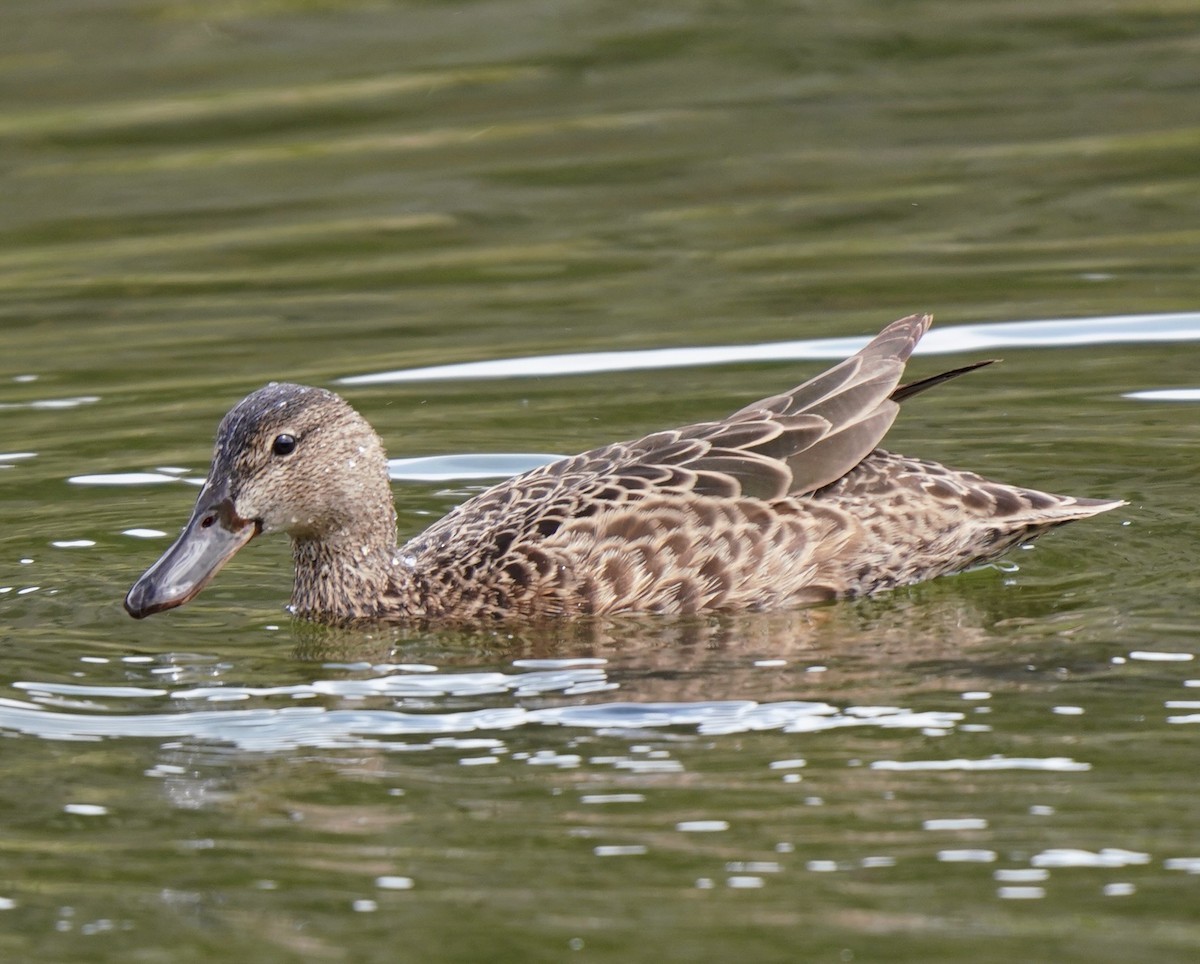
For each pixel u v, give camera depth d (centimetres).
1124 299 1820
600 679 1110
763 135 2409
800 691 1073
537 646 1179
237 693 1108
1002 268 1930
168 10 2873
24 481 1489
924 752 977
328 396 1277
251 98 2589
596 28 2852
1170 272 1886
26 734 1047
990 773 949
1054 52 2680
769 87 2594
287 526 1253
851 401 1282
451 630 1226
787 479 1245
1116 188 2158
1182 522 1343
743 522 1233
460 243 2103
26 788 977
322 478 1252
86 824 938
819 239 2053
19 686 1117
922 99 2519
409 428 1590
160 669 1151
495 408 1633
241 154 2408
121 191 2300
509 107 2545
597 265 2008
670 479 1253
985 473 1452
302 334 1842
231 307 1931
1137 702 1033
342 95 2594
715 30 2825
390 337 1823
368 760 1003
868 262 1972
